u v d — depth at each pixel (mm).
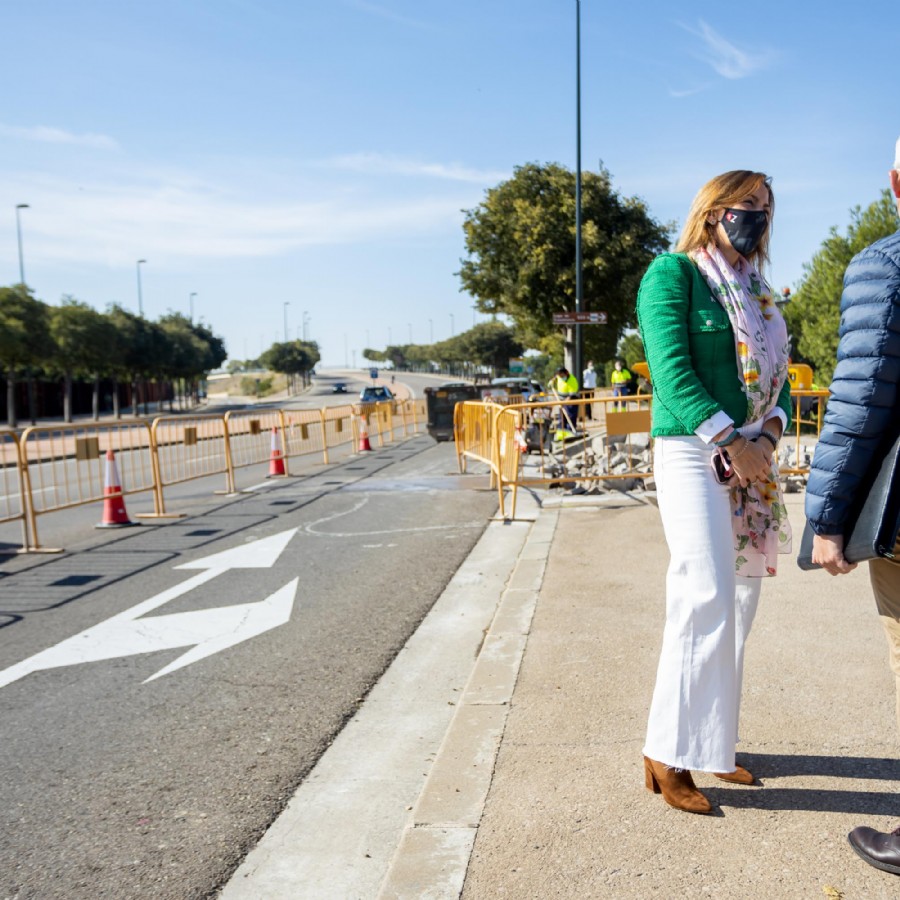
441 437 22641
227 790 3400
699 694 2715
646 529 7719
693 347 2746
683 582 2730
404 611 5883
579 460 11375
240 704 4309
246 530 9391
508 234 34750
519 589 5848
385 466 16266
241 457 19219
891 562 2340
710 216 2783
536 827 2740
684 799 2771
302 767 3586
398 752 3719
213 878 2795
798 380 18594
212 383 181375
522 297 34469
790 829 2639
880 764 3014
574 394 21297
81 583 7152
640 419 9734
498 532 8516
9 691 4629
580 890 2398
